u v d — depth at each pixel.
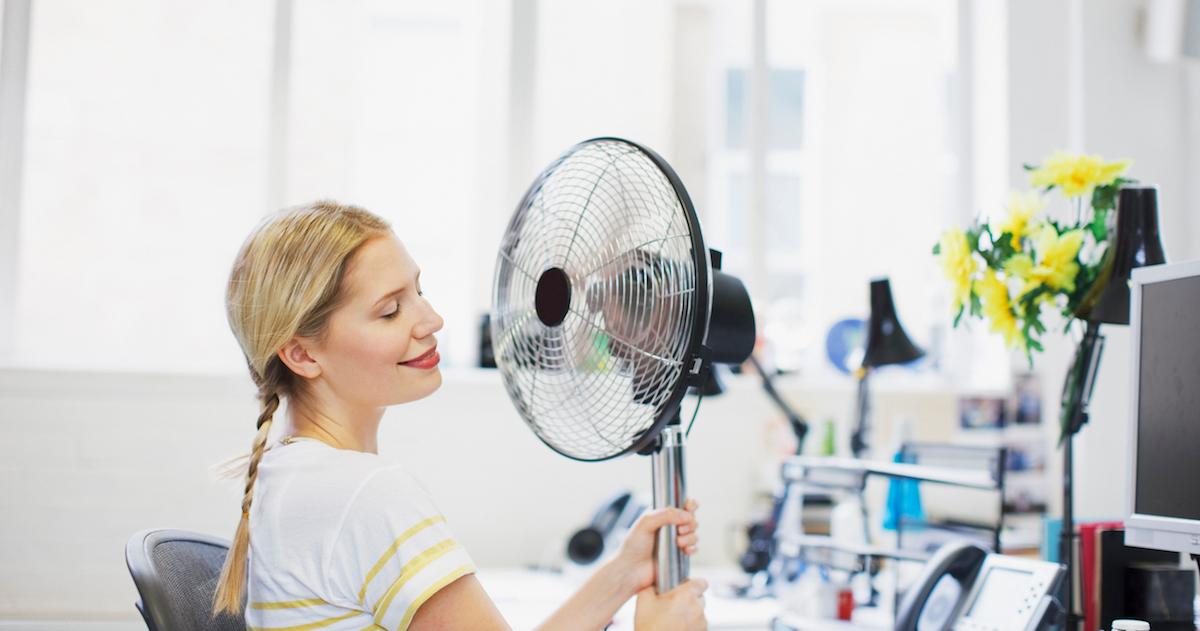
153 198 2.93
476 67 3.22
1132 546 1.49
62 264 2.88
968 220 3.28
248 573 1.22
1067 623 1.66
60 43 2.90
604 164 1.21
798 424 2.65
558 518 2.89
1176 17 2.89
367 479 1.14
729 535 2.98
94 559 2.62
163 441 2.67
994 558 1.61
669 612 1.15
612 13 3.27
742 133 3.38
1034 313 1.80
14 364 2.69
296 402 1.27
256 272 1.21
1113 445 2.96
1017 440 3.05
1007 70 3.17
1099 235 1.80
